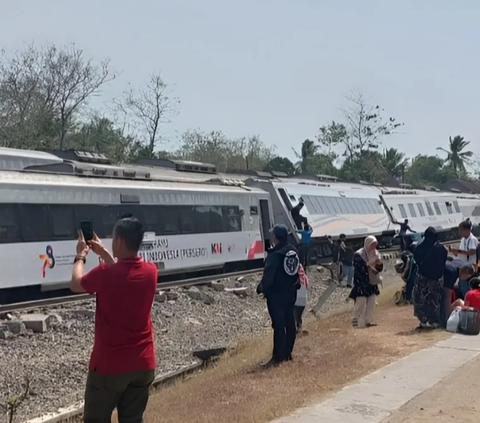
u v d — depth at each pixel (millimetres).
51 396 11500
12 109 46031
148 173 24750
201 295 21609
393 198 45812
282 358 10930
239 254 28672
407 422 7152
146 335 5500
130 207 22719
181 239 25141
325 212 36719
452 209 54656
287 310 10852
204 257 26406
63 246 19891
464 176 114812
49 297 20266
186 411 8508
